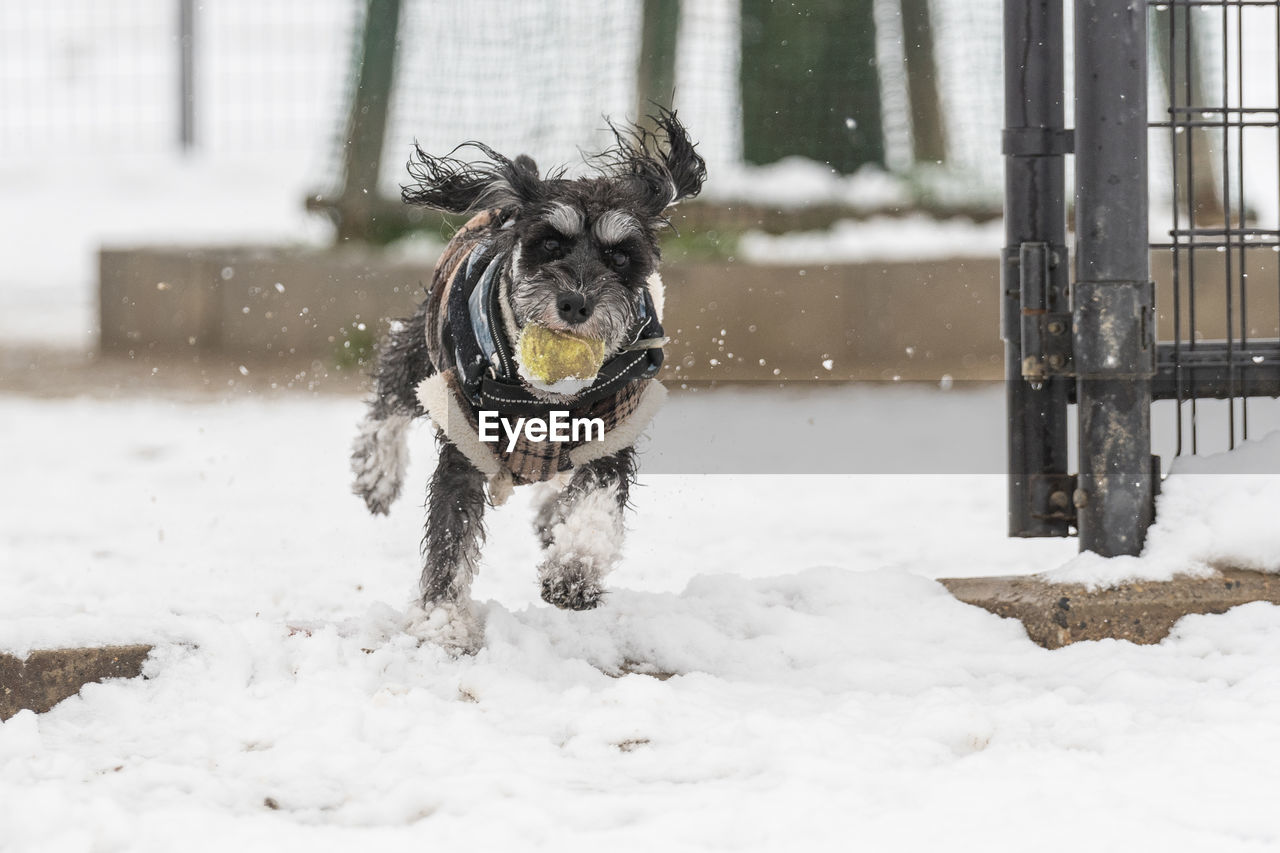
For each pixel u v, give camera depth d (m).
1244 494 6.20
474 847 3.88
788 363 15.10
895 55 17.53
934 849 3.83
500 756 4.52
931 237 16.70
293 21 29.00
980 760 4.45
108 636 5.46
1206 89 15.85
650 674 5.67
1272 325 13.84
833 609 6.09
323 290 15.70
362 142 17.27
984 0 18.02
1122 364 6.20
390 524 8.40
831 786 4.27
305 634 5.74
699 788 4.27
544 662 5.57
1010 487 6.70
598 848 3.86
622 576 7.23
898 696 5.21
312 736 4.71
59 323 19.39
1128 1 6.18
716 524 8.46
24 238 28.48
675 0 17.00
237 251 16.78
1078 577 6.07
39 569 7.25
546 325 5.57
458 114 17.47
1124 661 5.46
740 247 16.02
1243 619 5.76
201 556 7.60
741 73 17.44
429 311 6.45
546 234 5.83
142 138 34.78
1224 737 4.49
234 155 35.19
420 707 5.01
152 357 16.03
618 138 6.74
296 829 4.02
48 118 33.28
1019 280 6.61
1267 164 18.16
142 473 10.04
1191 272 6.55
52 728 4.95
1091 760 4.41
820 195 16.89
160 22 33.09
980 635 5.85
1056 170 6.60
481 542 6.09
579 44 17.55
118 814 4.02
